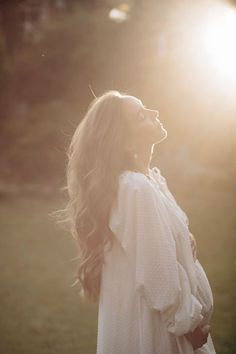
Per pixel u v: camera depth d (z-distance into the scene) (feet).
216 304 25.55
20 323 23.76
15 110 80.84
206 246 39.52
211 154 74.49
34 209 57.52
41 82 79.15
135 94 70.44
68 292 28.68
